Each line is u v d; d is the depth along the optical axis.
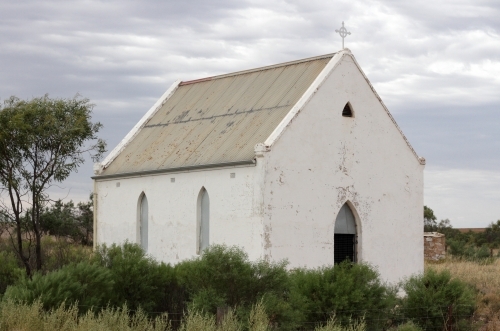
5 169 33.28
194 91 42.41
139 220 38.72
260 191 31.61
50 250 38.97
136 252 29.67
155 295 28.55
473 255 58.19
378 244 35.66
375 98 36.09
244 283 25.47
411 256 37.03
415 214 37.44
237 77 40.19
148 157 39.06
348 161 34.72
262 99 36.44
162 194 37.00
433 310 27.62
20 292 25.61
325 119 34.00
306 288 26.19
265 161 31.69
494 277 37.81
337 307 25.48
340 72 34.81
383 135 36.31
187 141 37.81
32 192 33.34
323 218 33.50
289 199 32.38
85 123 34.81
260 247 31.44
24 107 33.75
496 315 29.19
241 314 23.89
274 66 38.34
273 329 24.41
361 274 27.12
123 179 39.59
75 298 25.97
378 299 26.88
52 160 33.78
